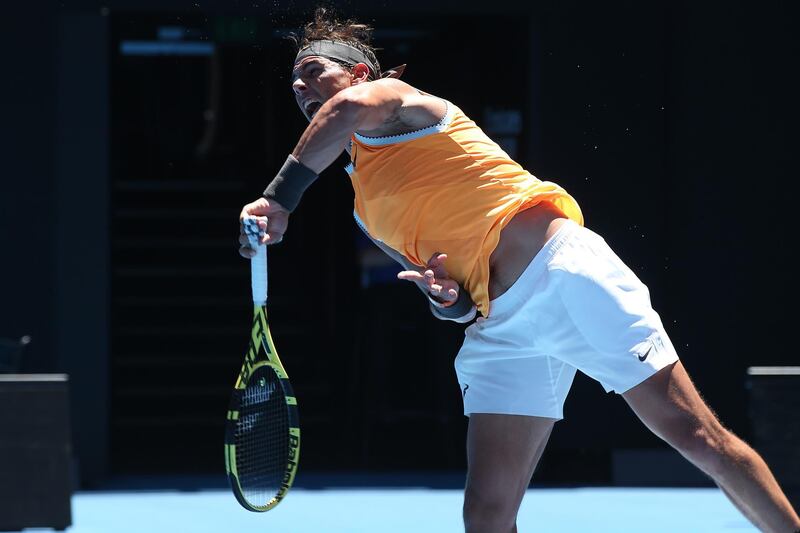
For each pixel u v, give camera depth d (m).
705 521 23.94
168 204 46.25
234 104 49.88
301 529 23.16
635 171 28.62
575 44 28.47
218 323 40.88
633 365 12.52
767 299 28.81
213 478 30.08
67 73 28.38
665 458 28.73
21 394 22.28
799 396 21.22
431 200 12.71
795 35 28.69
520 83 29.56
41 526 22.19
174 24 34.38
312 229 41.12
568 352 12.81
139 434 36.28
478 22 32.47
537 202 12.89
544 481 29.19
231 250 43.06
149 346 39.47
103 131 28.52
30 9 28.23
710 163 28.69
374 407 33.31
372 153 12.81
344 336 38.31
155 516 24.62
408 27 35.41
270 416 14.26
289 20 27.78
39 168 28.36
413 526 23.45
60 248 28.44
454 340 32.41
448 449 32.09
